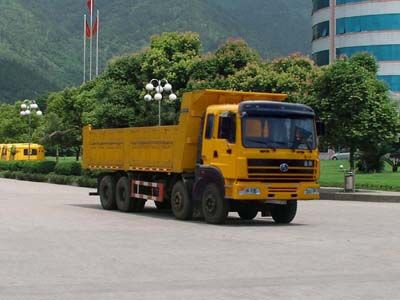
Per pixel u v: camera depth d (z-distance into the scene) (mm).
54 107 69188
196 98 19172
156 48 44625
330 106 30359
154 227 17500
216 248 13273
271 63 38031
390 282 9719
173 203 20047
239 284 9500
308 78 34281
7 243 13898
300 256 12219
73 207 24797
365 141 30734
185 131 19281
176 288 9195
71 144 67062
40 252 12617
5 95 172625
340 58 32375
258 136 17562
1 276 10094
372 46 74625
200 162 18891
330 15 78250
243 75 36156
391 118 30234
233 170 17484
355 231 16656
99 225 17906
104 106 44031
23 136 94688
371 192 30406
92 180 42438
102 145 24453
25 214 21094
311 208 24906
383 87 31094
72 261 11539
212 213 18359
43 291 8977
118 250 12930
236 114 17625
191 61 42000
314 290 9102
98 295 8727
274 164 17594
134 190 22422
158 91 37906
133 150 22250
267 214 19219
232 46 40250
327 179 38250
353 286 9398
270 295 8750
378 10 74312
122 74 45719
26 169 57031
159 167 20625
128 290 9055
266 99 20125
